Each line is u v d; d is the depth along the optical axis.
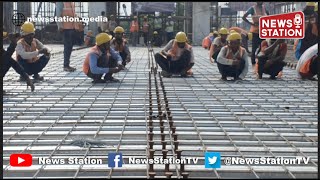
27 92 7.84
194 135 5.02
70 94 7.70
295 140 4.93
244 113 6.21
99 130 5.26
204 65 12.95
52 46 20.30
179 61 9.84
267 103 6.96
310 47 9.75
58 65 12.43
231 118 5.90
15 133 5.12
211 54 11.66
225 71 9.31
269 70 9.64
